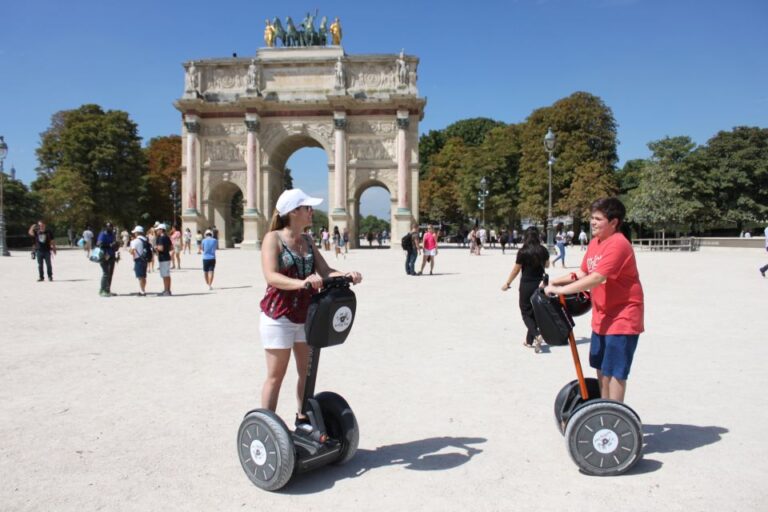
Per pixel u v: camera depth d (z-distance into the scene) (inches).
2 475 275.7
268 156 2992.1
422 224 5319.9
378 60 2960.1
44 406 381.1
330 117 2965.1
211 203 3063.5
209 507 246.5
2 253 2284.7
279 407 376.2
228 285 1178.6
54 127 4020.7
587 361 506.3
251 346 572.4
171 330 661.9
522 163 3695.9
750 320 700.7
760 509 239.9
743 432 327.6
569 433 276.4
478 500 251.0
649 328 649.0
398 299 932.0
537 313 297.6
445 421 351.9
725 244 2974.9
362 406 380.8
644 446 310.8
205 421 353.4
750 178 3695.9
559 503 247.0
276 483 259.0
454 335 626.2
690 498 250.1
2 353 538.0
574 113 3508.9
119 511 241.9
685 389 411.5
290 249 283.4
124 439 323.3
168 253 1002.7
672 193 3449.8
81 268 1643.7
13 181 3604.8
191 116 2979.8
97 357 522.9
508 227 4392.2
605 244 293.9
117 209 3668.8
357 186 2967.5
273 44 3090.6
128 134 3708.2
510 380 443.5
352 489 263.7
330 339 269.3
